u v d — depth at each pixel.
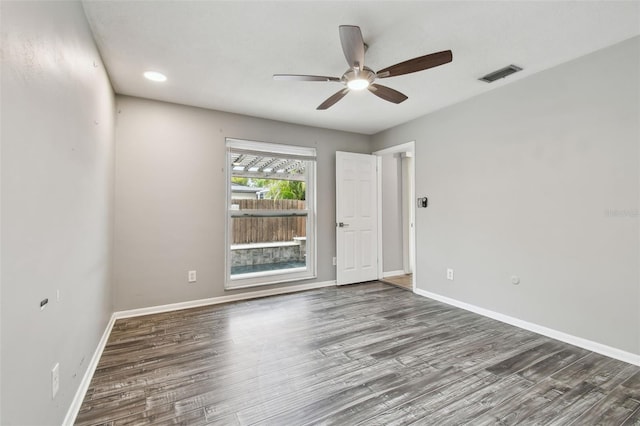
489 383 1.92
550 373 2.03
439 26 2.04
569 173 2.49
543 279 2.67
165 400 1.74
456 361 2.20
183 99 3.28
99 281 2.29
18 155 1.00
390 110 3.68
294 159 4.20
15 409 0.98
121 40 2.16
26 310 1.06
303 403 1.72
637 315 2.14
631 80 2.16
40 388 1.17
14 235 0.98
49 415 1.27
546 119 2.64
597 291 2.33
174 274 3.36
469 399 1.76
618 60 2.23
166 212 3.32
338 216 4.41
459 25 2.03
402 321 3.00
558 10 1.87
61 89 1.41
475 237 3.25
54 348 1.32
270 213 4.10
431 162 3.77
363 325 2.89
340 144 4.57
